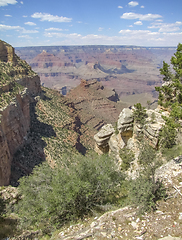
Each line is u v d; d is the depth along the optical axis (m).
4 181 32.62
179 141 22.67
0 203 19.31
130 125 28.91
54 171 20.42
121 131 29.30
